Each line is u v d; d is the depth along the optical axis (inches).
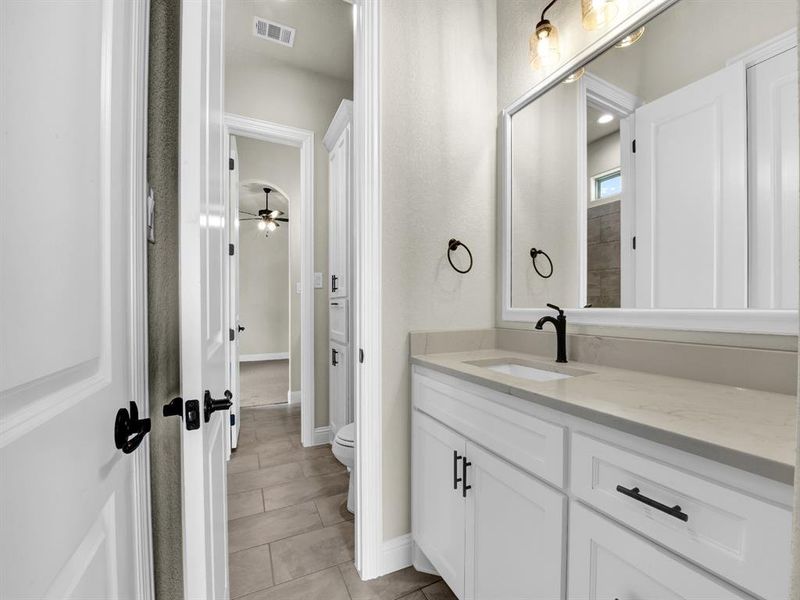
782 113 36.4
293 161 168.9
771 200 36.8
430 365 52.1
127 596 25.6
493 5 70.7
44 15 15.9
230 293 96.7
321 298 108.9
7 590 12.8
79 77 19.3
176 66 35.1
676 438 23.0
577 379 40.7
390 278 58.1
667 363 43.1
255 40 96.1
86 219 20.2
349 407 93.3
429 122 62.2
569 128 57.2
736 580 20.5
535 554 34.3
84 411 19.3
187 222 25.5
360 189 57.6
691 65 42.9
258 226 234.5
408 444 59.2
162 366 34.0
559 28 58.6
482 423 41.8
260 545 61.5
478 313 67.6
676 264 44.1
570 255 57.1
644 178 47.6
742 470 20.4
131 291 27.5
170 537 34.3
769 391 34.7
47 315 16.1
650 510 24.8
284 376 194.4
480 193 68.0
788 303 35.3
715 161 40.8
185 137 25.5
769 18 37.2
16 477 13.5
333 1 85.2
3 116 13.2
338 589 52.5
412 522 57.6
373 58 56.9
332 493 78.4
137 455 27.9
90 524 19.9
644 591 25.0
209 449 30.2
